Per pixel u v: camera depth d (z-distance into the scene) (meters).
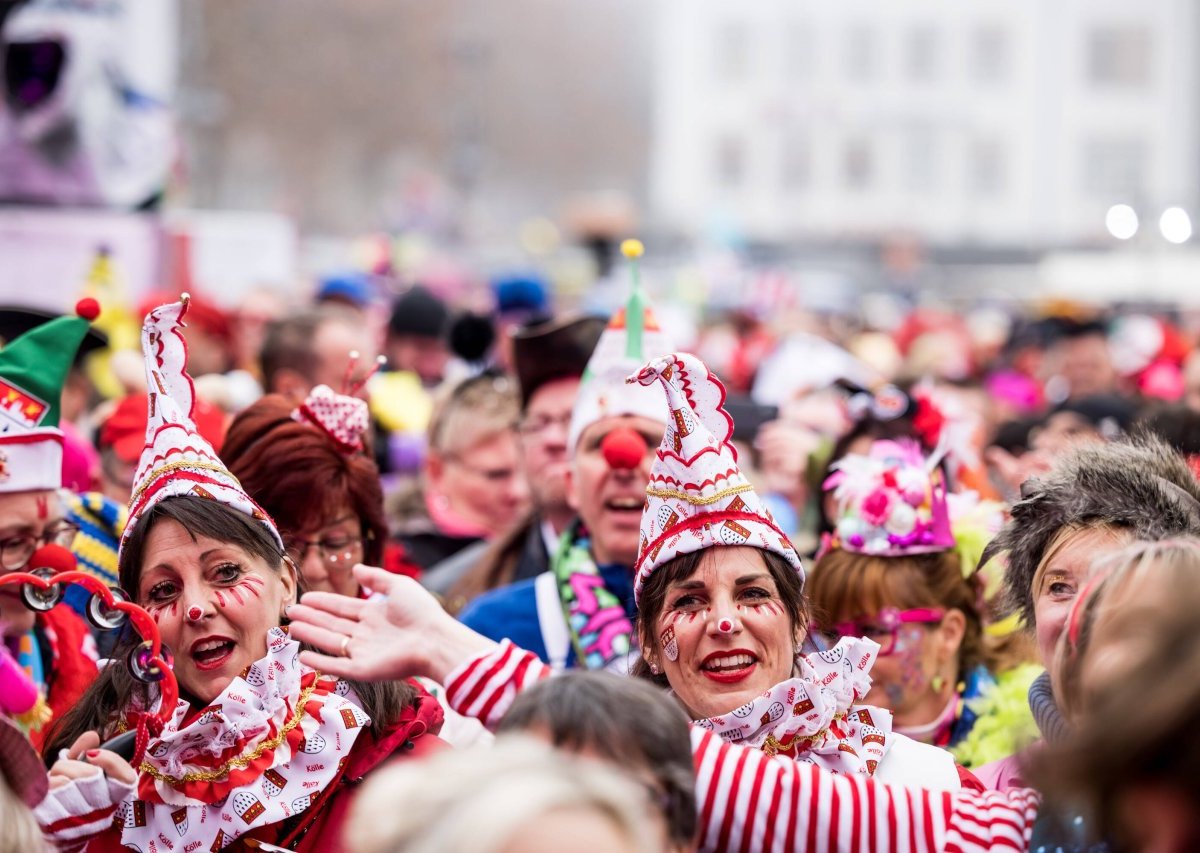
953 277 86.69
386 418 16.83
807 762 6.43
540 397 11.38
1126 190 109.94
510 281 21.00
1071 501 6.94
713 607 6.50
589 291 45.84
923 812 5.84
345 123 71.81
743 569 6.52
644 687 5.36
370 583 6.26
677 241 82.38
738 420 15.04
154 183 18.48
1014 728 8.34
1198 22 109.00
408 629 6.16
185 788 6.33
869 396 11.10
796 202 111.88
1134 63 109.94
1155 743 4.27
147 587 6.58
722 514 6.54
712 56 112.94
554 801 3.95
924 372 20.69
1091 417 15.02
